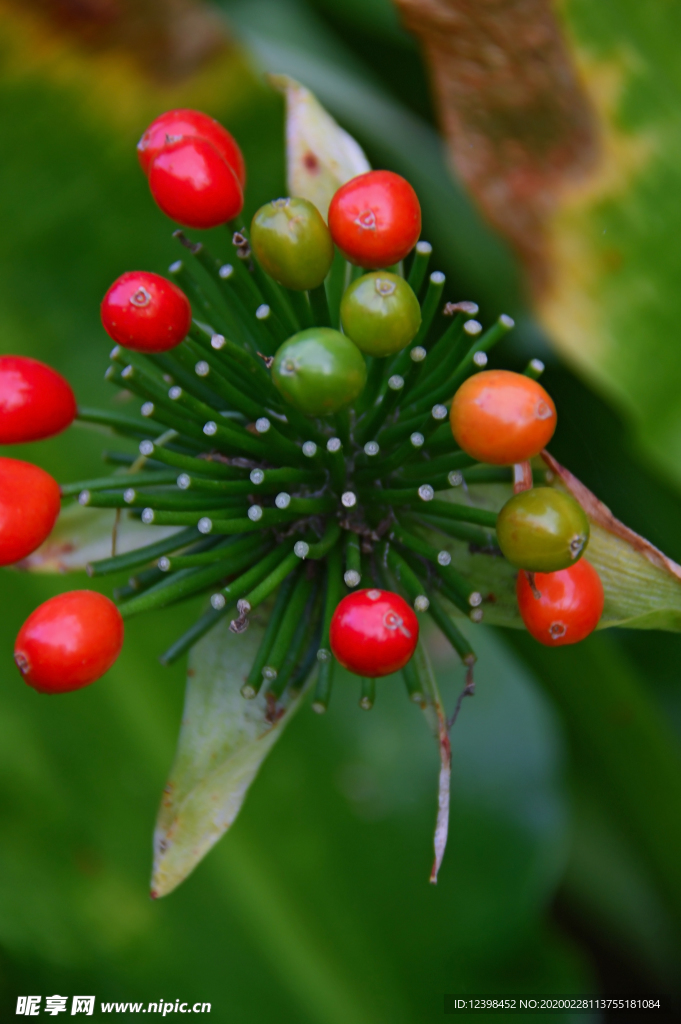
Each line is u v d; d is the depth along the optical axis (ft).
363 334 1.20
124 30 1.44
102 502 1.22
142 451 1.21
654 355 1.43
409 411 1.24
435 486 1.24
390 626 1.19
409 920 1.46
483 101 1.39
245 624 1.21
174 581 1.23
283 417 1.25
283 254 1.21
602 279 1.42
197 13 1.45
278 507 1.21
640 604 1.25
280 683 1.24
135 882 1.44
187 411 1.24
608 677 1.45
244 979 1.44
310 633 1.26
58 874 1.44
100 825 1.45
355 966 1.45
